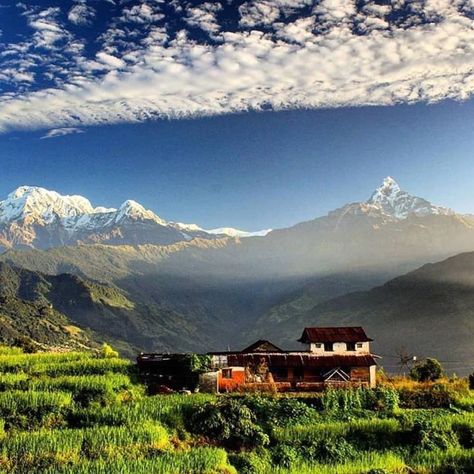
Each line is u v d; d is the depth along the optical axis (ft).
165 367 213.66
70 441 129.29
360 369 234.58
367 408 179.32
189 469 119.55
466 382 222.28
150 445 136.46
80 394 169.07
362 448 146.72
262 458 138.00
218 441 151.53
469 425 155.53
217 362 229.04
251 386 205.46
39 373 200.23
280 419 164.35
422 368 260.62
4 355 241.14
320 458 140.36
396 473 128.77
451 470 132.26
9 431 144.87
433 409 179.73
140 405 162.71
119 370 209.67
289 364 232.32
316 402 180.04
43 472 114.62
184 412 161.27
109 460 123.65
